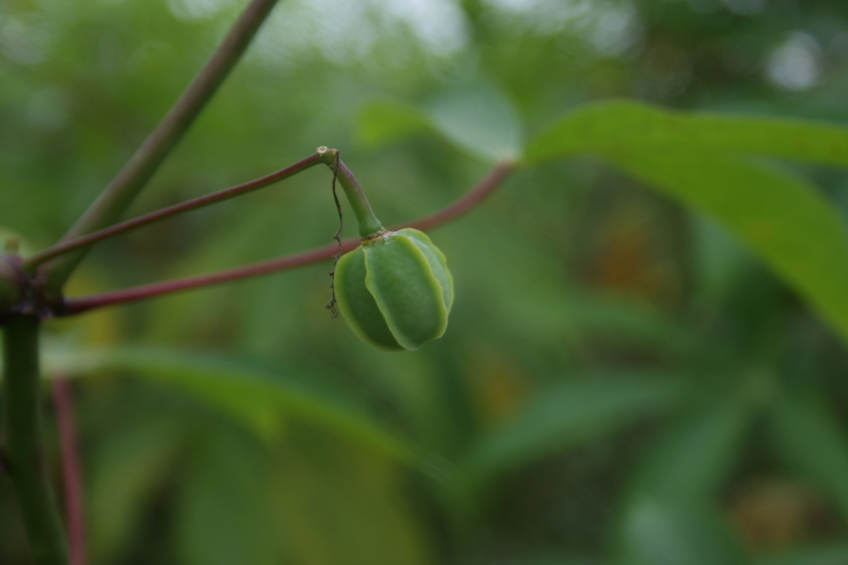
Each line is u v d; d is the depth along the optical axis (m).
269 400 0.24
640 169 0.24
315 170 0.48
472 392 0.47
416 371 0.43
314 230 0.45
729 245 0.39
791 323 0.46
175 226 0.50
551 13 0.50
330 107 0.48
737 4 0.50
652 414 0.61
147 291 0.20
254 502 0.42
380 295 0.19
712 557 0.34
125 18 0.44
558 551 0.52
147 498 0.43
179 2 0.44
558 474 0.59
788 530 0.54
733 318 0.46
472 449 0.44
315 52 0.47
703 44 0.52
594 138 0.23
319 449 0.44
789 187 0.23
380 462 0.45
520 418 0.44
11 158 0.45
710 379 0.45
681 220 0.56
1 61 0.44
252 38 0.20
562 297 0.47
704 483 0.42
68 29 0.44
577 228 0.58
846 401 0.47
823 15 0.48
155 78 0.46
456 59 0.51
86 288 0.44
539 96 0.53
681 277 0.58
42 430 0.20
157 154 0.20
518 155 0.24
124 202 0.20
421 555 0.44
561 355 0.48
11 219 0.44
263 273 0.21
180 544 0.41
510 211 0.53
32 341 0.20
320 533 0.42
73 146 0.47
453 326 0.46
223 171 0.48
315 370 0.24
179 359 0.23
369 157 0.49
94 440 0.44
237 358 0.24
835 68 0.46
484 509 0.53
